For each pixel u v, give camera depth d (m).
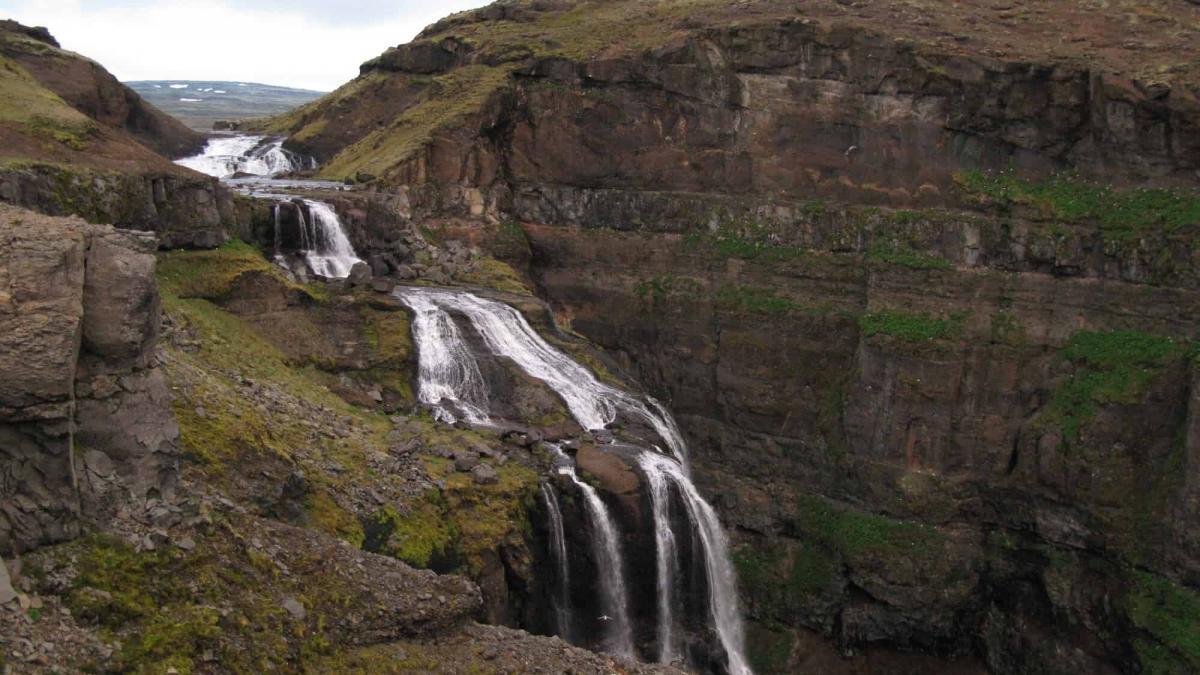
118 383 22.91
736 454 53.22
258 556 24.20
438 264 53.78
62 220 23.05
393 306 45.12
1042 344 46.88
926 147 51.84
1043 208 48.03
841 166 53.78
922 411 47.53
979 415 47.09
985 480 46.97
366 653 24.19
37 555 20.59
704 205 55.66
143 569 21.75
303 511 29.39
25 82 43.50
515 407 43.22
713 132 56.25
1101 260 46.06
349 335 43.19
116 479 22.44
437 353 44.47
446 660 25.27
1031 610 45.78
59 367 20.64
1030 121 49.72
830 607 48.06
